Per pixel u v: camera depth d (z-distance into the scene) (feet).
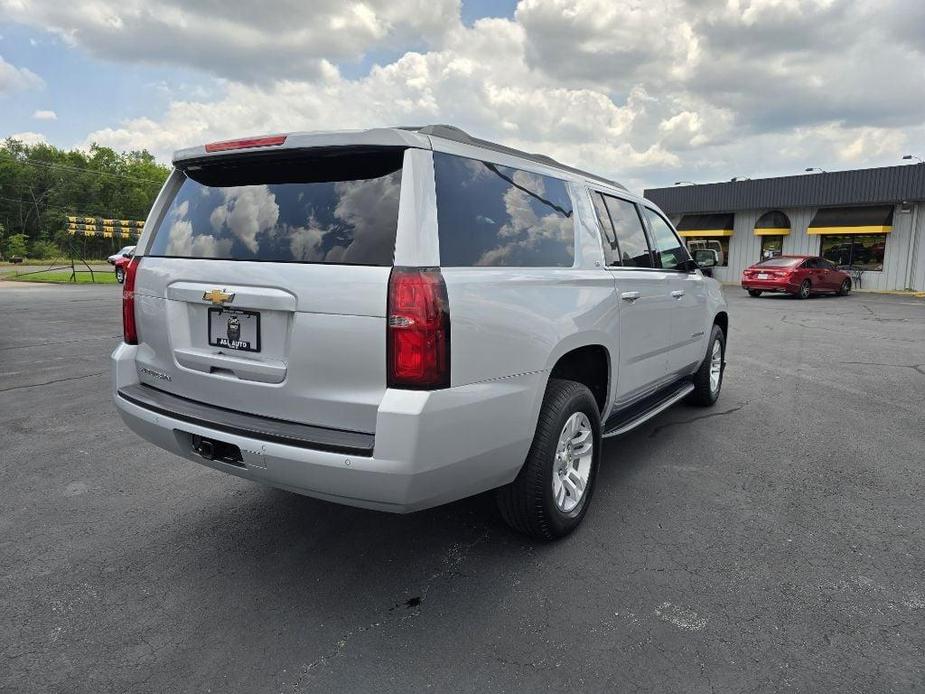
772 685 7.27
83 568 9.89
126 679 7.34
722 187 101.96
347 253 8.19
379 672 7.50
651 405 15.14
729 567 9.99
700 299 17.49
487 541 10.87
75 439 16.43
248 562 10.12
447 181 8.70
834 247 93.81
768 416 19.15
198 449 9.30
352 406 8.01
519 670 7.53
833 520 11.76
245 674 7.45
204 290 9.16
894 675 7.45
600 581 9.55
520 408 9.17
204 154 9.66
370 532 11.21
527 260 9.90
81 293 73.20
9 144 330.54
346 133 8.43
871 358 30.30
